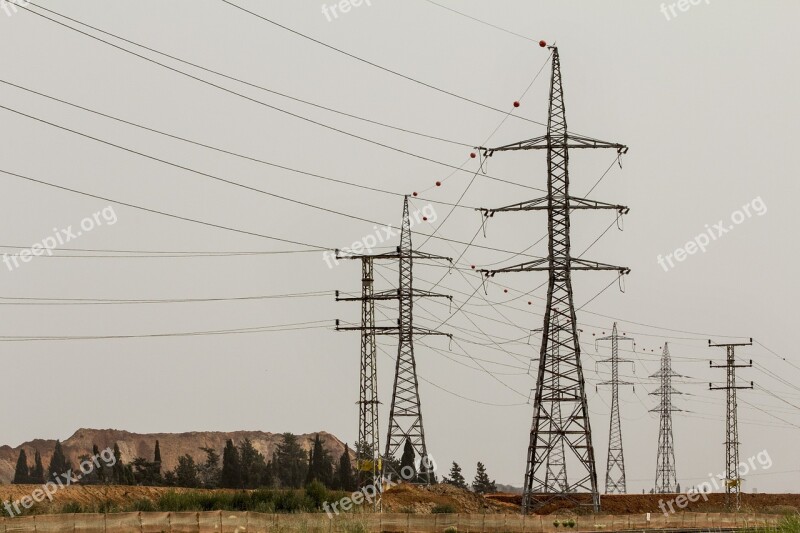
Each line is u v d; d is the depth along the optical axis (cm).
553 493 7488
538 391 7394
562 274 7406
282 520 7006
